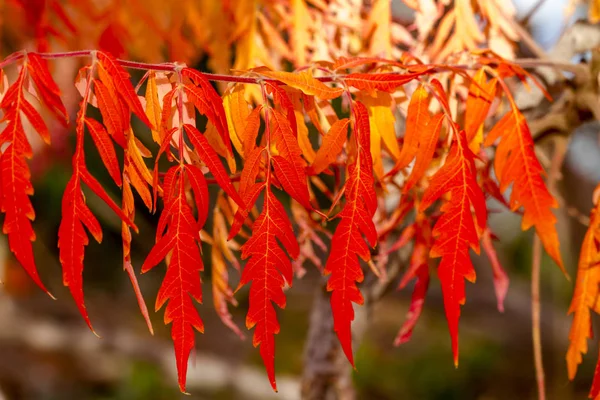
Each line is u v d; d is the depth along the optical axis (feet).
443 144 2.51
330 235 2.58
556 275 12.94
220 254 2.62
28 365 9.75
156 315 11.68
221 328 11.86
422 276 2.61
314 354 3.67
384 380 12.42
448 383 12.58
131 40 3.00
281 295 2.00
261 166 2.16
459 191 2.07
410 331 2.61
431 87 2.17
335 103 3.80
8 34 3.11
